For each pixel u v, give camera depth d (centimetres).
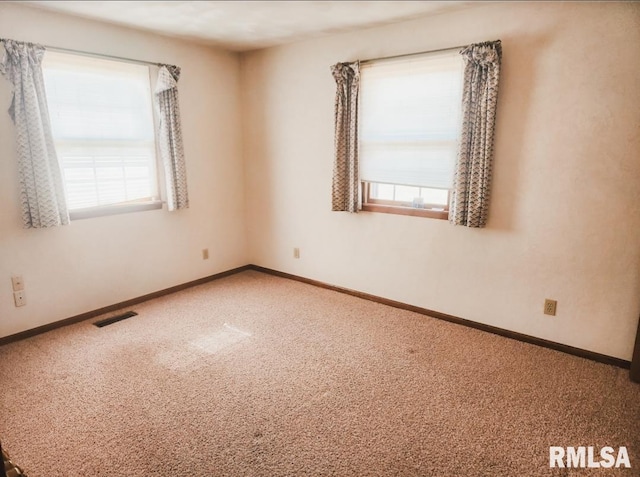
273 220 424
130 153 339
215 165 405
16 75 262
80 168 310
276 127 399
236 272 445
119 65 320
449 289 315
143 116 343
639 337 229
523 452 182
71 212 306
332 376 242
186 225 388
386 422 201
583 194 250
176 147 355
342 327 308
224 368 251
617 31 227
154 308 346
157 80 341
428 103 299
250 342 285
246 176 436
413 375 242
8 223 277
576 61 240
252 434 193
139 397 222
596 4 230
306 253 404
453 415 206
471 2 259
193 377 241
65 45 289
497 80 260
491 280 294
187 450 183
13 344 282
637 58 224
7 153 271
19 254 285
